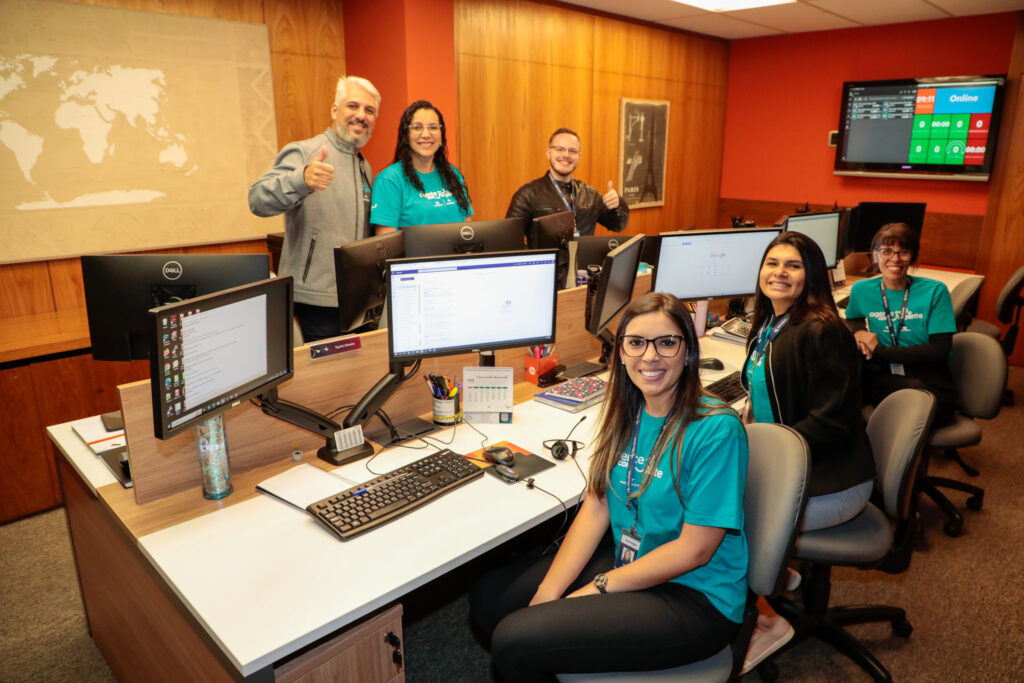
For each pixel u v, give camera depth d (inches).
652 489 56.2
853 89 217.3
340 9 161.8
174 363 53.5
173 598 53.4
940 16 196.4
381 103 158.7
